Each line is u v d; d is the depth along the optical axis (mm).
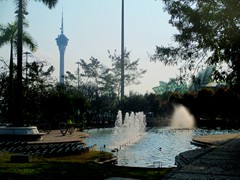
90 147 22156
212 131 47188
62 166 11125
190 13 15531
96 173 10008
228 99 55094
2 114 46250
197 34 16391
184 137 36531
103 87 89062
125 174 10039
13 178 8789
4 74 44781
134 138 34906
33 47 28969
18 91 24766
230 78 16594
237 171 10750
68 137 28859
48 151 17781
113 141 30672
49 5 25625
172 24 16969
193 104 69250
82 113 58000
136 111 75125
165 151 23641
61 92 47188
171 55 17766
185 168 11398
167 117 77125
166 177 9664
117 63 89250
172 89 86125
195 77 18062
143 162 18531
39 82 45156
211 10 15344
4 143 21047
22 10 25141
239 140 23984
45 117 46000
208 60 17031
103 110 78812
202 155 15406
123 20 63281
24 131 23984
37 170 10086
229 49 15328
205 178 9516
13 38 34438
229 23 15062
